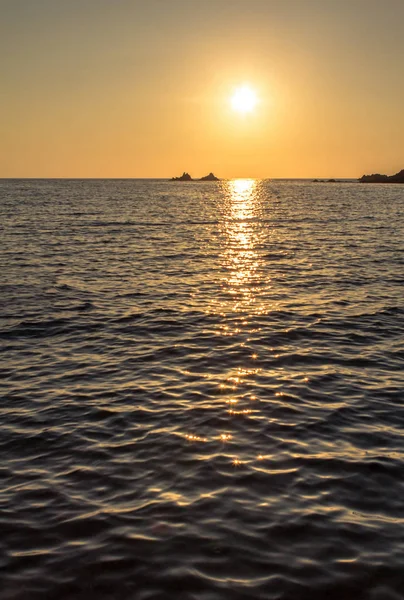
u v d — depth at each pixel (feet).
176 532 23.66
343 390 40.01
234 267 95.04
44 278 82.48
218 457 30.14
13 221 177.47
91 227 163.94
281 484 27.48
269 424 34.30
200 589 20.42
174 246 123.34
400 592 20.34
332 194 488.02
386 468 29.09
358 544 22.90
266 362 46.21
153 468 29.04
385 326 57.57
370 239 136.56
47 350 49.32
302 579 20.94
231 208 278.26
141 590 20.38
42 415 35.68
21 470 28.96
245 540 23.15
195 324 58.13
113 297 70.69
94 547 22.70
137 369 44.39
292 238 140.46
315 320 59.82
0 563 21.77
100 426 34.04
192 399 38.22
